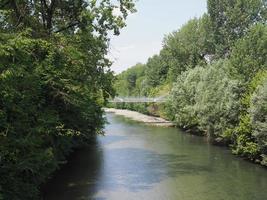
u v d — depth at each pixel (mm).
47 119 23266
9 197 19203
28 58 21344
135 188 29547
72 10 30078
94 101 36938
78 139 41562
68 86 26094
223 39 87312
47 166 24219
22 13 26703
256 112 35906
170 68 98812
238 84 44906
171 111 76500
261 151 37000
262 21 86188
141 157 42125
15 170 19172
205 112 51688
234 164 38062
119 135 62125
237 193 28250
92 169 36156
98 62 31797
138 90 138625
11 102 18859
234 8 85625
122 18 30641
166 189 29297
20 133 19719
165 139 56844
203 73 63438
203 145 50469
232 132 44031
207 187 29875
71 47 27250
